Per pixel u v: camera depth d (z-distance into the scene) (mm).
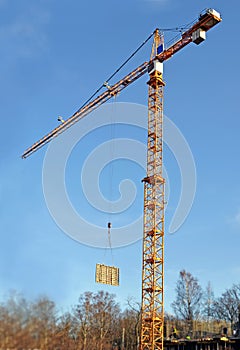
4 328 38031
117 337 94062
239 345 70375
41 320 40969
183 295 94188
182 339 76750
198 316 92250
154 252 76375
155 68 85812
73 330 76000
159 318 73188
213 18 76438
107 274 73438
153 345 71312
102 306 88312
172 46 83188
